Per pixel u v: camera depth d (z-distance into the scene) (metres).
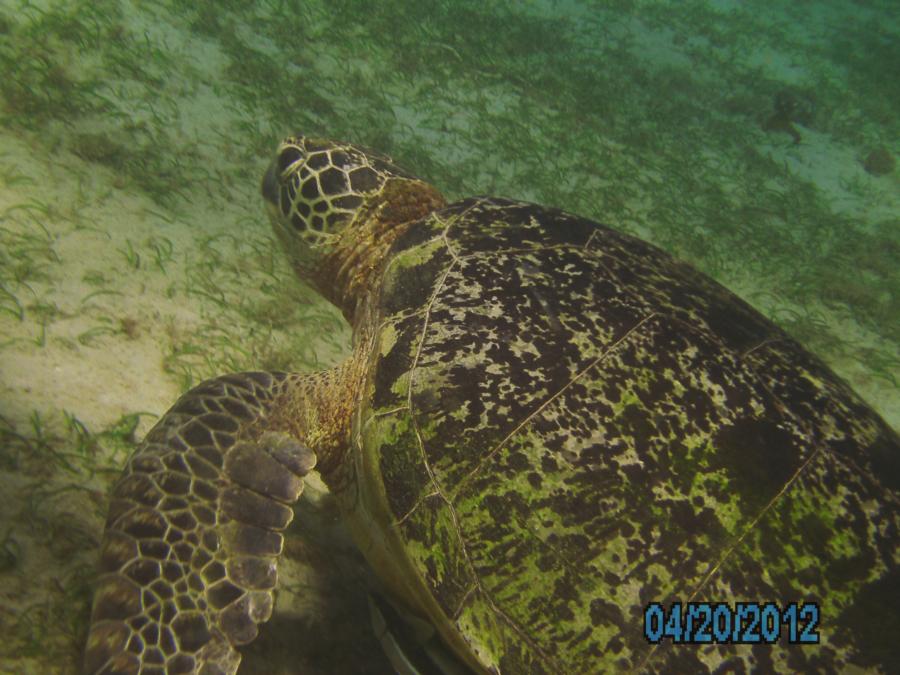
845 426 0.69
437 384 0.72
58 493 0.79
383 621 0.75
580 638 0.60
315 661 0.78
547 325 0.73
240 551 0.72
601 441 0.65
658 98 3.12
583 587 0.61
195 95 1.75
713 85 3.53
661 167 2.49
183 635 0.66
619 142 2.59
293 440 0.81
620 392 0.67
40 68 1.47
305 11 2.43
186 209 1.38
